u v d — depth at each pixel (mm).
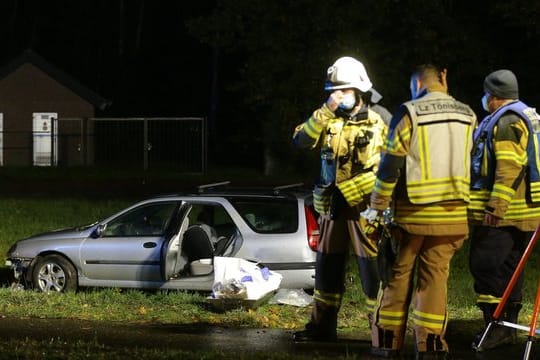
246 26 39750
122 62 57812
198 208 23688
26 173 42594
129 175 42375
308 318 12719
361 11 36500
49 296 13805
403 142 8242
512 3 34844
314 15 37281
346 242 9820
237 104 51250
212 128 53000
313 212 14305
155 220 14961
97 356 9039
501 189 9344
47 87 47406
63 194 35375
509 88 9555
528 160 9555
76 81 47375
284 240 14133
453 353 9758
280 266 14078
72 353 9156
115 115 57094
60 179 40812
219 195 14664
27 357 8969
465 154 8375
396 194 8438
